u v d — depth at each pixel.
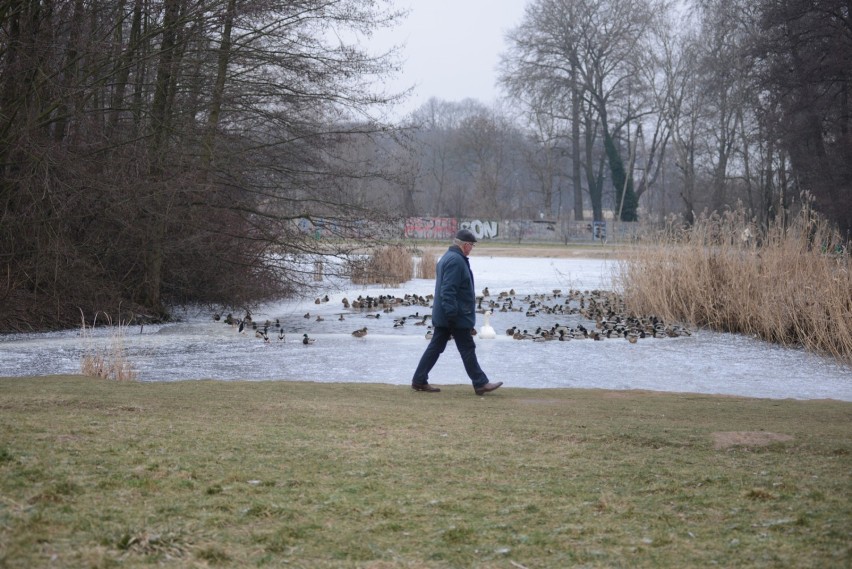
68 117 22.25
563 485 6.07
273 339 21.36
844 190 48.56
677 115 74.25
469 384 14.06
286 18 24.34
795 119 53.53
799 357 19.09
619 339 21.75
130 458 6.27
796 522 5.10
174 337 21.58
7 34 21.22
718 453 7.40
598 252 65.12
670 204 103.69
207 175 24.25
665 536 4.86
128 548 4.29
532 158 92.94
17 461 5.89
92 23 22.00
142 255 24.72
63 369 16.06
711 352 19.69
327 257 27.33
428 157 110.50
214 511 5.05
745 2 62.28
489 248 70.81
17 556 4.04
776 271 22.77
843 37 50.28
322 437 7.66
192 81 24.41
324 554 4.43
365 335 21.89
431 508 5.35
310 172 25.88
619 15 76.50
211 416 8.85
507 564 4.38
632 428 8.67
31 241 21.92
